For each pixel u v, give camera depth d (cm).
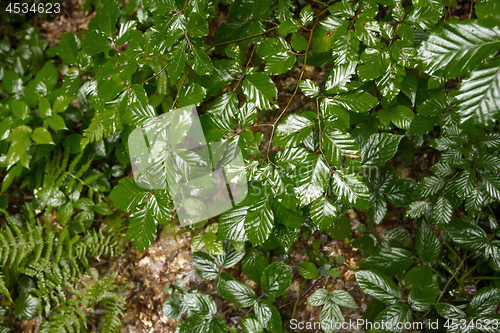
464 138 120
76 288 135
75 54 123
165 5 113
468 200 120
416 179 134
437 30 102
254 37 124
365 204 111
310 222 128
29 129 129
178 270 134
